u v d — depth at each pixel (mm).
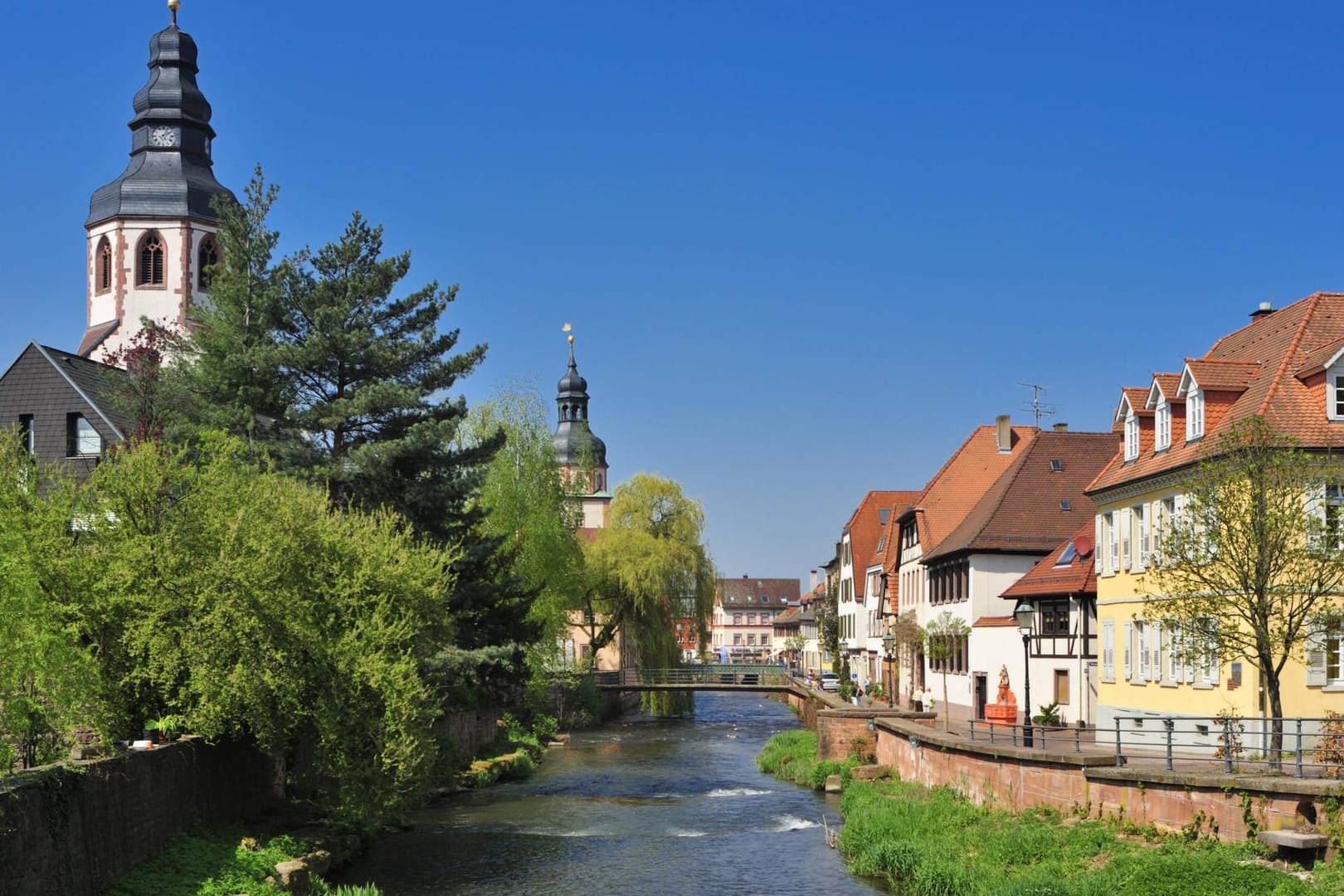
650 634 82000
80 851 21141
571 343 134250
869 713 48188
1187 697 33406
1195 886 20844
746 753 60281
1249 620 25359
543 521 62906
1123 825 25969
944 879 25797
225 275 43781
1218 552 26094
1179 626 26516
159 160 65188
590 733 72750
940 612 61406
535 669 63344
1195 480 26781
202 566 27703
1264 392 31188
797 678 93750
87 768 21828
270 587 28797
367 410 41781
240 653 27641
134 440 31250
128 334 63406
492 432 62719
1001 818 30031
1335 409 30016
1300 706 29531
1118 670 37844
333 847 30312
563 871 30516
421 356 44719
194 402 43062
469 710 50500
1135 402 37688
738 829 36594
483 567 47594
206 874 24266
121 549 27328
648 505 83312
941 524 65500
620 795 44375
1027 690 35656
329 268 44812
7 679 21547
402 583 32250
